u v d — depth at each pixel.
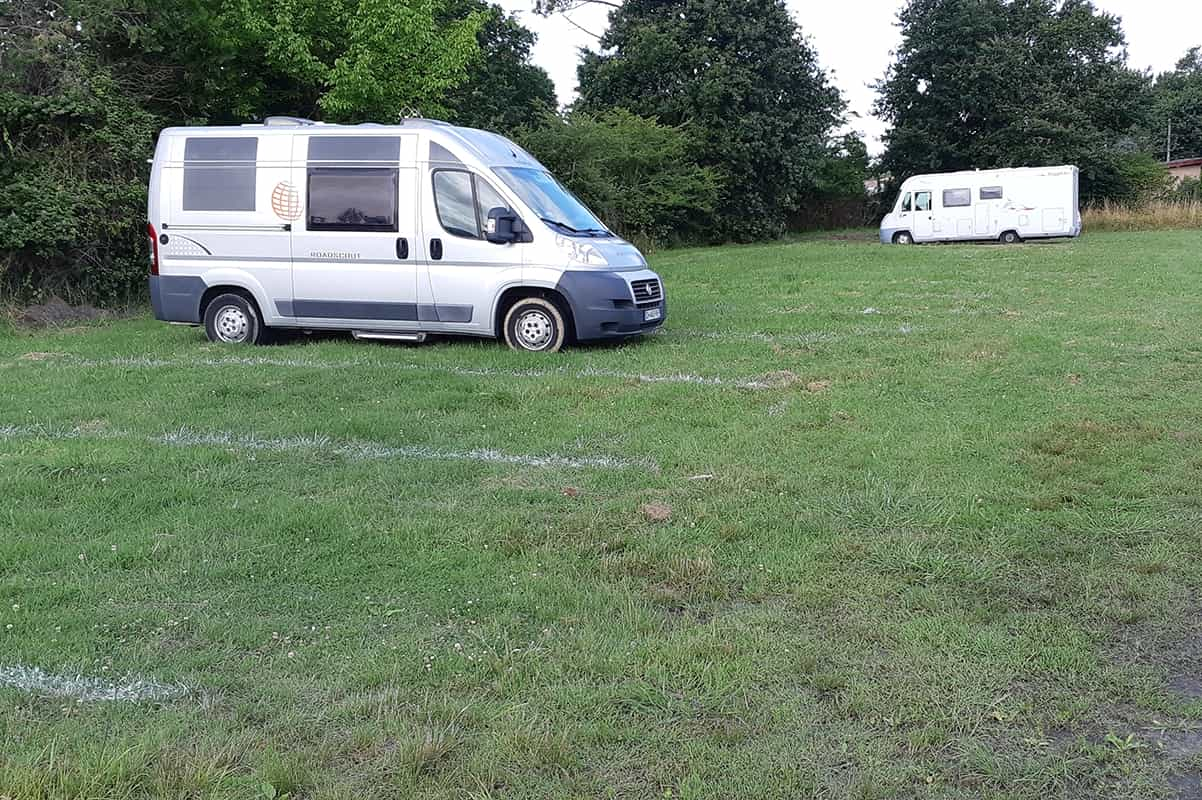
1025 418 7.48
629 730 3.20
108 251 16.05
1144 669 3.62
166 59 18.52
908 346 10.86
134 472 6.07
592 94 39.62
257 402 8.16
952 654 3.72
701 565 4.58
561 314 10.62
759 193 40.16
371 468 6.26
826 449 6.64
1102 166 42.78
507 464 6.37
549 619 4.06
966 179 33.34
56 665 3.63
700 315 13.65
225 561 4.65
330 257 10.96
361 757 3.04
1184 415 7.51
